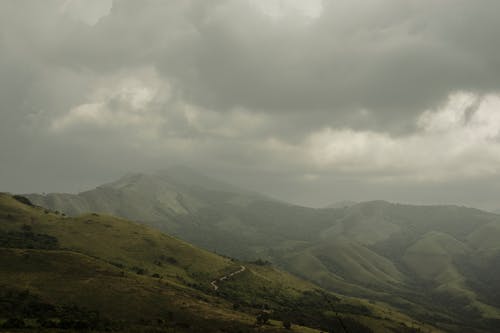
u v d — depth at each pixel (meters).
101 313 131.38
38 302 129.12
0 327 104.12
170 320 136.38
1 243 187.50
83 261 172.00
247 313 173.75
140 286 161.25
